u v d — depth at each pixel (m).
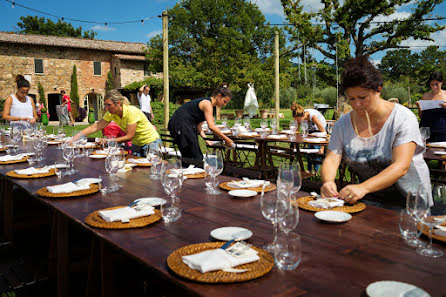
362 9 18.73
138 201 2.04
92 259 2.05
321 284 1.09
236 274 1.14
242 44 26.88
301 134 5.98
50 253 2.72
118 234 1.57
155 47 26.47
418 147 2.21
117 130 5.30
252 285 1.09
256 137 5.89
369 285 1.04
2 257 3.18
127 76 26.47
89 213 1.88
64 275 2.42
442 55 25.53
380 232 1.56
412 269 1.19
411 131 2.11
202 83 25.30
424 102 4.98
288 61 27.12
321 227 1.64
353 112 2.34
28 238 3.60
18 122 5.99
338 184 3.17
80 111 25.97
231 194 2.20
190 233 1.58
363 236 1.51
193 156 4.73
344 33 20.16
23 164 3.48
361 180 2.49
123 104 4.31
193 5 27.23
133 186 2.53
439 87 5.01
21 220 3.82
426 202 1.43
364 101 2.09
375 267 1.21
